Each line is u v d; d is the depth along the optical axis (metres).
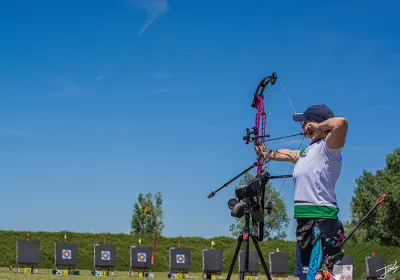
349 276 14.52
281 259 21.25
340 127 4.69
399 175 34.19
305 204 4.83
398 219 33.78
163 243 25.41
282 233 35.66
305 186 4.85
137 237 25.20
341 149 4.84
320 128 4.84
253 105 6.34
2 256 22.53
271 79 6.08
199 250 25.48
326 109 4.96
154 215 46.50
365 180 40.19
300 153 5.15
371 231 38.28
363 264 21.89
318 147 4.86
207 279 19.95
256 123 6.23
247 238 5.41
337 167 4.86
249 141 5.77
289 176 5.34
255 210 5.38
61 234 24.27
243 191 5.41
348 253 22.67
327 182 4.82
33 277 13.20
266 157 5.58
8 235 23.45
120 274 21.52
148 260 20.34
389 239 34.34
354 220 40.00
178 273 21.08
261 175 5.37
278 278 21.27
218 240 26.00
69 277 15.20
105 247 20.28
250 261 20.73
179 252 21.17
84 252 23.59
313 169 4.83
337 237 4.77
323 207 4.78
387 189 33.78
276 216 34.81
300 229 4.84
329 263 4.70
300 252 4.93
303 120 5.14
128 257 24.23
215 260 20.66
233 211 5.38
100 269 22.00
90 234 24.73
